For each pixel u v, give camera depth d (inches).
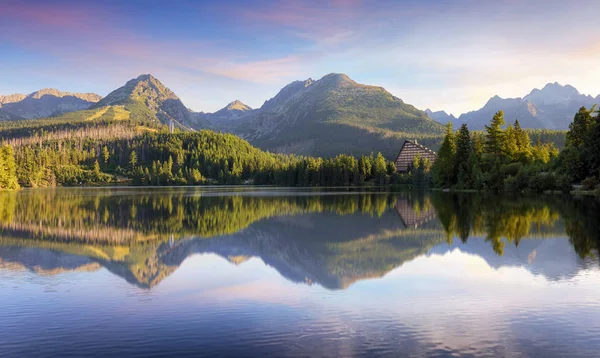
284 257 1143.6
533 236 1378.0
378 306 722.2
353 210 2404.0
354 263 1059.3
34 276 946.1
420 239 1386.6
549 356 534.0
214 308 719.7
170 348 561.3
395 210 2365.9
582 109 3818.9
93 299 772.6
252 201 3260.3
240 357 533.6
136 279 920.3
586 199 2723.9
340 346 563.8
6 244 1364.4
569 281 859.4
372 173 7583.7
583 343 568.7
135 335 604.1
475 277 903.7
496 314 677.9
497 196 3230.8
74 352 550.9
